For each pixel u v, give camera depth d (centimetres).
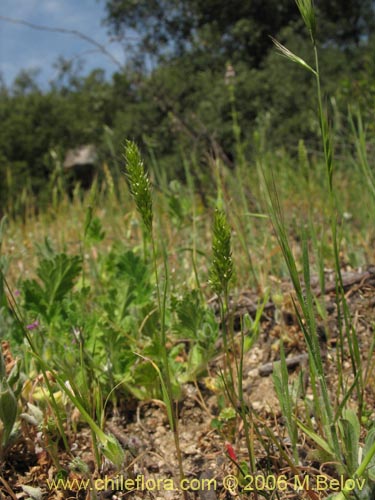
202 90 996
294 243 329
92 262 293
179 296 242
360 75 670
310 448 170
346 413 152
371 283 257
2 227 246
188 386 211
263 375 213
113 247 302
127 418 197
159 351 193
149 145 377
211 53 1173
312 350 148
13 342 204
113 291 225
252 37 1449
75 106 2038
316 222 355
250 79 1077
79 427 188
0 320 224
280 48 134
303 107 994
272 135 789
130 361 200
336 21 1847
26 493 159
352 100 583
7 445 166
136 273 227
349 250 291
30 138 1961
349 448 140
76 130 1922
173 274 267
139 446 180
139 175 129
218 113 897
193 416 197
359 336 226
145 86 514
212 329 211
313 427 176
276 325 242
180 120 495
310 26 129
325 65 1197
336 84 1084
